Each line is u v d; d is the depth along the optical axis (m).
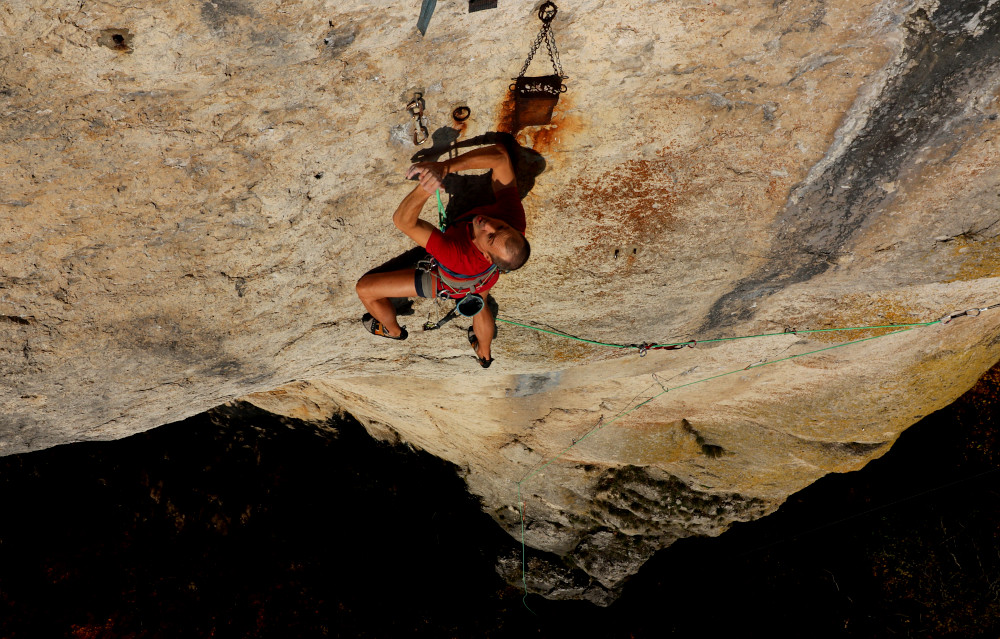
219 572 9.36
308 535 9.62
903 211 3.48
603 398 5.68
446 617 9.63
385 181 3.32
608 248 3.73
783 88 3.01
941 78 2.89
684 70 2.94
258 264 3.58
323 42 2.65
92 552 9.26
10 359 3.67
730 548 10.41
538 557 8.89
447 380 5.24
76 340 3.70
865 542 10.51
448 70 2.88
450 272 3.17
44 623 8.81
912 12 2.69
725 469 6.96
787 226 3.62
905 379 5.36
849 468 6.72
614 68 2.92
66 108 2.61
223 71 2.65
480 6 2.58
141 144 2.83
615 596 9.08
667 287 4.00
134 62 2.52
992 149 3.13
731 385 5.53
